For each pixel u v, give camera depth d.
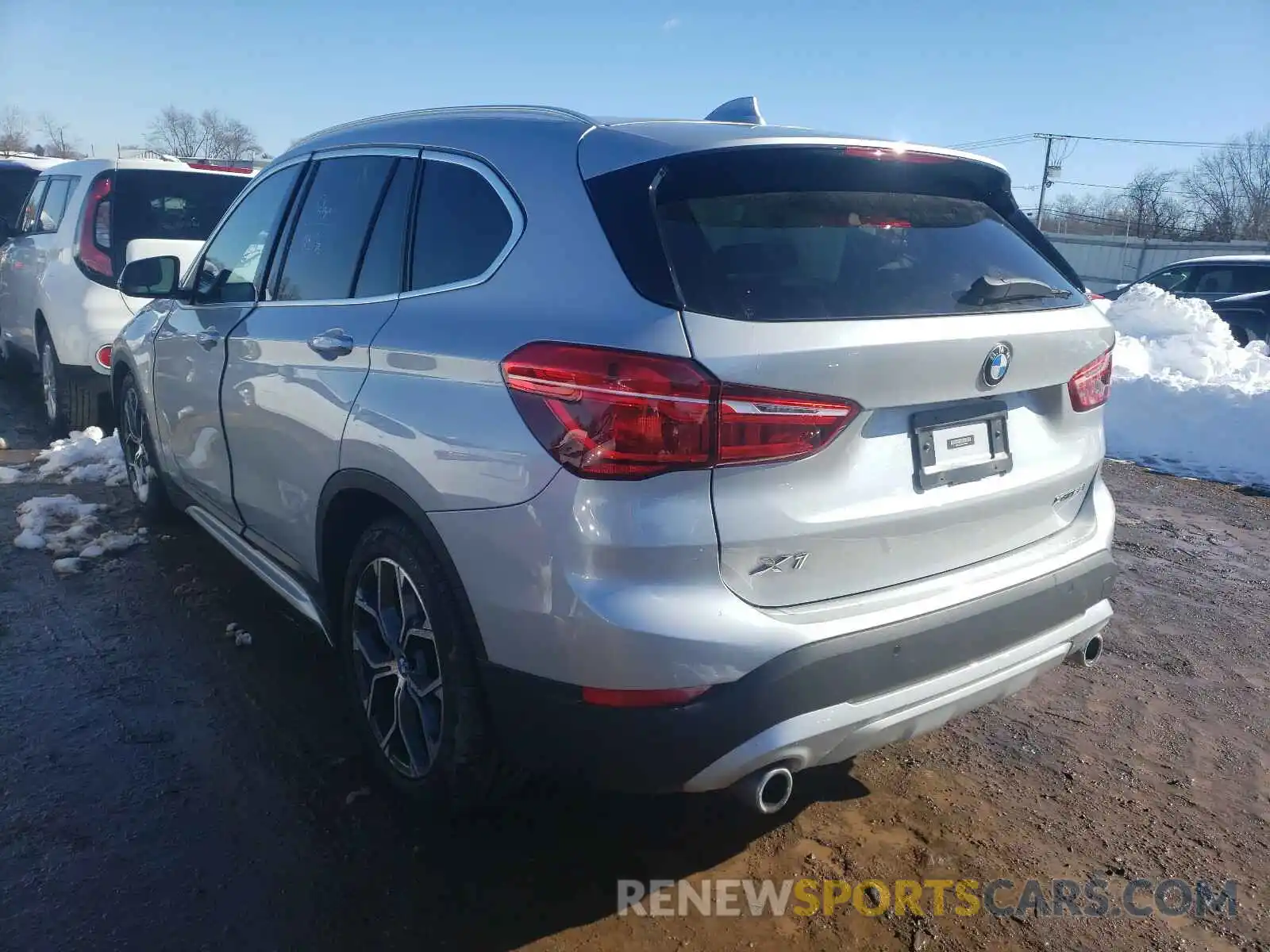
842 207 2.74
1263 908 2.88
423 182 3.14
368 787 3.17
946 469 2.68
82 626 4.20
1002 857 3.04
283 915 2.61
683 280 2.36
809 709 2.40
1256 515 7.04
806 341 2.34
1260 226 63.31
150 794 3.08
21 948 2.44
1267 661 4.56
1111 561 3.18
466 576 2.58
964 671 2.71
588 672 2.34
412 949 2.53
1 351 9.80
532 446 2.40
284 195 3.90
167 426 4.62
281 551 3.73
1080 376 3.05
